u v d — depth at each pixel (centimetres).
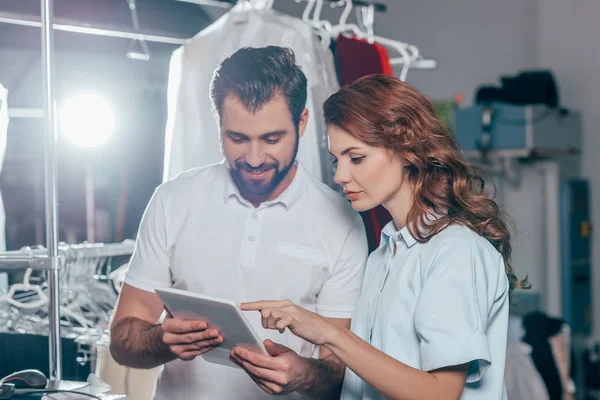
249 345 155
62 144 421
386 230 165
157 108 431
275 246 189
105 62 405
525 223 474
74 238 437
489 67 556
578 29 521
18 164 402
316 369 167
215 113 188
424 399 141
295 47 219
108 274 269
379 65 240
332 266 190
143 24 412
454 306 142
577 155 515
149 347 181
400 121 152
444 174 155
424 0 577
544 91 473
